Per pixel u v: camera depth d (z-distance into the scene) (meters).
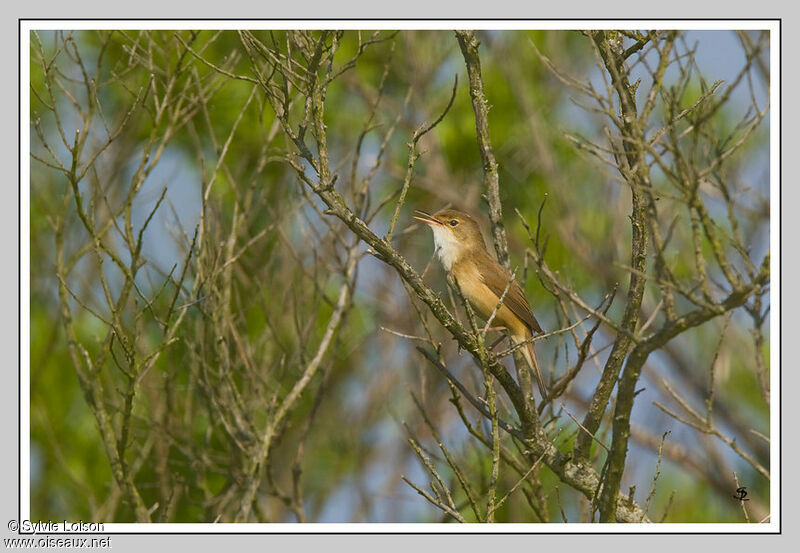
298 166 7.99
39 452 13.28
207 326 11.29
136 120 12.59
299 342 11.52
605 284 14.77
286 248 12.61
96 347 12.85
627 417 7.64
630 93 8.09
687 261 13.43
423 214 11.65
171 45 10.82
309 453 14.73
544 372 13.73
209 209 11.12
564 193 14.77
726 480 14.16
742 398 15.23
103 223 12.09
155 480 12.89
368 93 14.55
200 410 12.57
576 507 12.77
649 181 6.99
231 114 13.48
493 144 14.89
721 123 12.65
